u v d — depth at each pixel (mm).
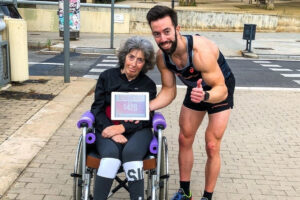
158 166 2928
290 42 19781
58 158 4551
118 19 22344
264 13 26125
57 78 9234
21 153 4559
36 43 16188
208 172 3449
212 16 23969
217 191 3939
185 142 3525
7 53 7777
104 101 3174
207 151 3408
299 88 9547
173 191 3881
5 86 7844
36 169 4223
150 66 3145
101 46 16109
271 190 4008
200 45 3012
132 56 3041
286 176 4363
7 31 7820
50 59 12922
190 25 24094
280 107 7613
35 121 5766
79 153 3006
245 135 5781
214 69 3055
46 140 5039
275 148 5266
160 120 3021
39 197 3639
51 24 21969
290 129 6164
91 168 3027
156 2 34969
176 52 3016
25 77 8305
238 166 4594
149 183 3316
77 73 10609
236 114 6980
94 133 3105
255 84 9891
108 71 3191
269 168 4570
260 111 7254
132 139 3004
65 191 3773
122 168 3156
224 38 20625
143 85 3180
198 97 2893
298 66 13289
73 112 6535
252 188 4039
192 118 3422
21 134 5188
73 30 17859
